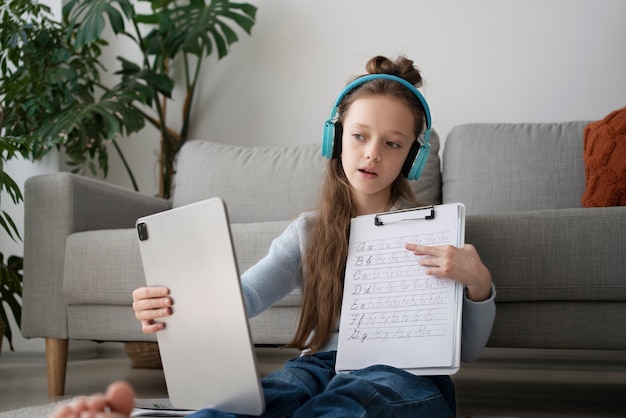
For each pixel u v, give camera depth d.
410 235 1.17
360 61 2.92
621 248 1.52
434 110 2.80
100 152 2.96
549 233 1.55
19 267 2.57
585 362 2.56
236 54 3.08
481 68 2.77
